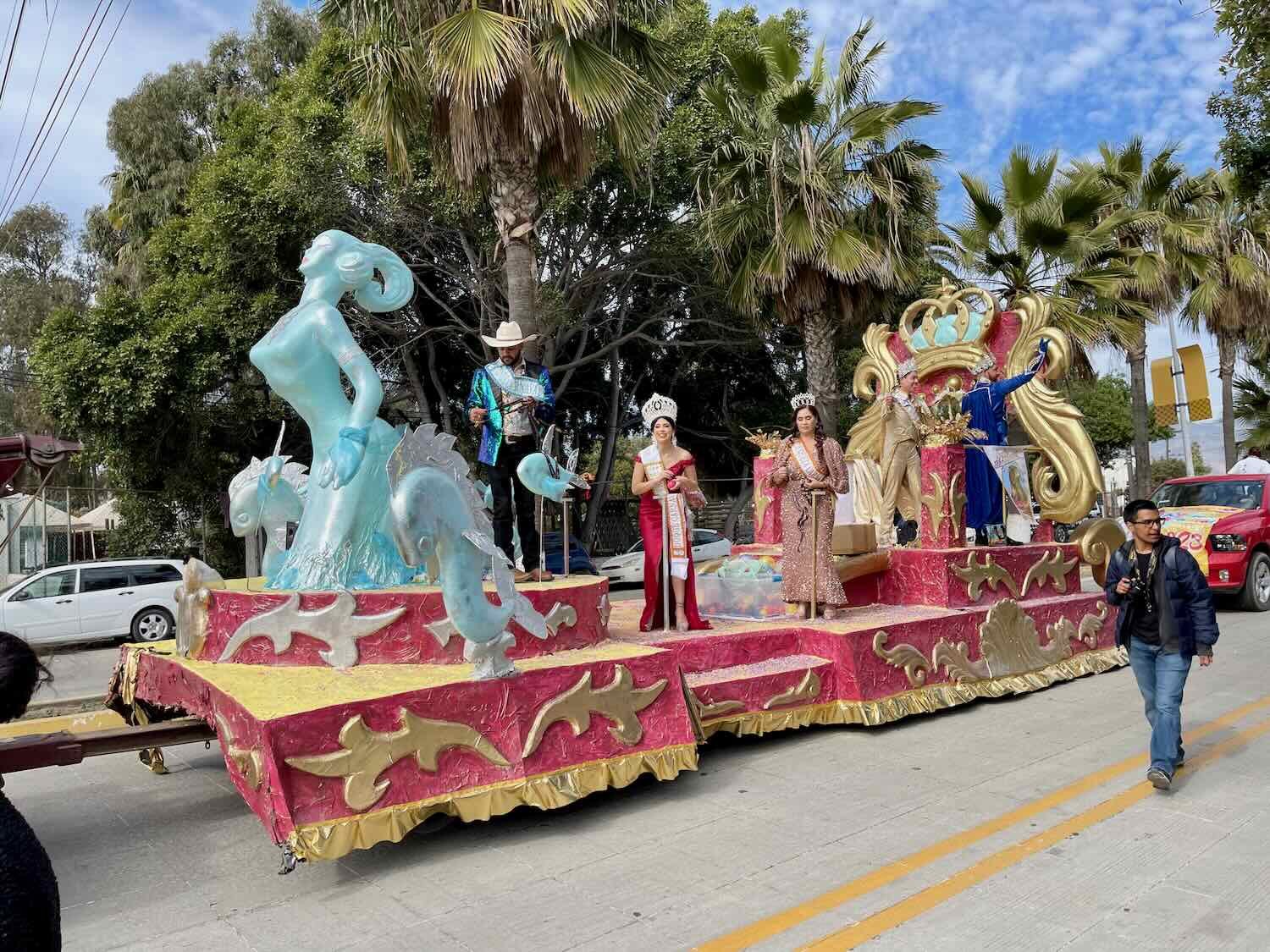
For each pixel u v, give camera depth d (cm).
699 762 557
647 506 634
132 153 2272
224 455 1725
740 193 1488
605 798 488
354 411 511
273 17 2291
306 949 322
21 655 179
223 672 445
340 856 361
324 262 546
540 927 333
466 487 447
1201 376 2189
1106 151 2088
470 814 401
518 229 1038
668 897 357
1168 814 447
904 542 867
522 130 1018
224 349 1598
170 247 1742
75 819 502
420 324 1814
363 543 522
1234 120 996
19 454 845
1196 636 488
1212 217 2066
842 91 1495
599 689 463
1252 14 884
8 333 2734
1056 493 862
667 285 1945
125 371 1536
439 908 352
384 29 1050
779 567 722
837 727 638
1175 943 312
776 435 788
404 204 1518
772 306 1753
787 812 459
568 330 1764
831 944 316
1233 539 1175
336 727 373
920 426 787
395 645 464
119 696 584
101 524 2548
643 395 2316
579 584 534
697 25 1770
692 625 622
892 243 1466
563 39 972
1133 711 683
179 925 348
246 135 1666
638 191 1616
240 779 384
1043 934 320
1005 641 739
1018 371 867
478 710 416
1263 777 506
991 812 456
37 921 154
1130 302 1900
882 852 402
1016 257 1727
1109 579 520
